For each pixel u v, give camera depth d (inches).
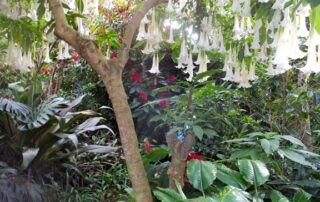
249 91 113.2
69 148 125.3
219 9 77.7
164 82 158.4
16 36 81.0
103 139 149.6
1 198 93.4
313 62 52.4
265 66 104.7
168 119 102.0
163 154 95.4
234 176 77.2
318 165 89.6
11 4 76.5
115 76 63.4
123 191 118.0
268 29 61.9
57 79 165.8
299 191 76.5
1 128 119.4
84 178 121.2
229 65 85.4
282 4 49.1
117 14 154.6
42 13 73.4
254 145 84.8
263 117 109.1
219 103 109.3
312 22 47.7
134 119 168.1
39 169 115.6
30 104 123.9
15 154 118.2
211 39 86.7
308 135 102.6
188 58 86.2
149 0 67.3
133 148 63.1
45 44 105.7
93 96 176.1
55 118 115.0
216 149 113.3
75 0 83.8
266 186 83.5
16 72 143.9
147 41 85.4
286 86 107.7
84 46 61.7
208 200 65.7
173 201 67.0
